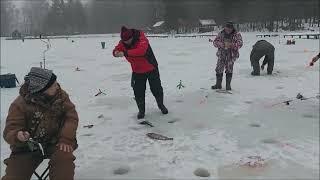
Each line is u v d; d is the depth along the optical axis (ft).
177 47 89.81
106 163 18.47
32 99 13.24
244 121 24.16
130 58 24.20
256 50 40.24
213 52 73.05
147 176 16.98
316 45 81.41
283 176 16.66
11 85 38.68
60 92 13.78
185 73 44.04
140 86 24.89
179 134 22.08
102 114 26.71
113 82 39.93
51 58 71.41
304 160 18.22
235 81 37.45
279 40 95.09
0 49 107.24
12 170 13.46
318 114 25.29
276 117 24.85
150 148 20.08
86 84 39.27
